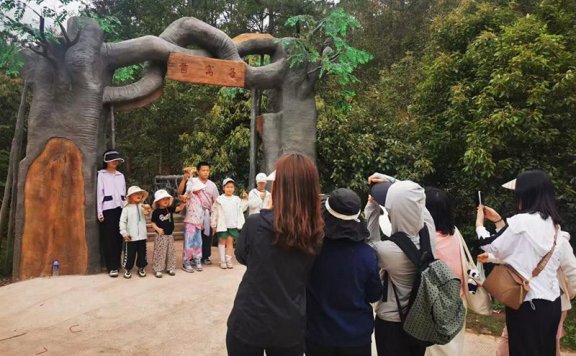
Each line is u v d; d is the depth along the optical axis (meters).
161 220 5.29
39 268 5.18
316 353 1.96
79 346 3.41
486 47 6.02
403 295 2.09
